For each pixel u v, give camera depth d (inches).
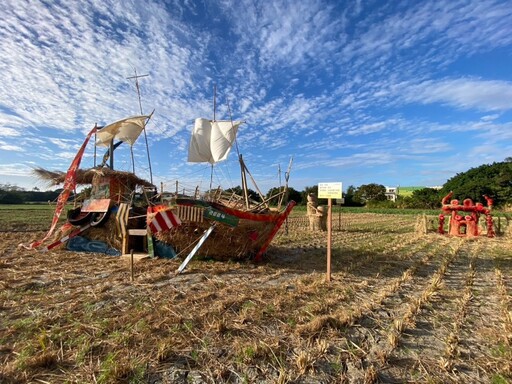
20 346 169.6
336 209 2519.7
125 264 366.9
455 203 762.2
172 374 147.9
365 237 706.8
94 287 275.0
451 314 230.1
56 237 496.4
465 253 501.4
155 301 239.5
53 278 300.8
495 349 179.0
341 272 352.8
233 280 311.4
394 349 178.2
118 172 450.6
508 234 719.1
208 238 383.2
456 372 156.3
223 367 154.4
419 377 151.8
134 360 156.3
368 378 147.9
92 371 147.1
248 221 389.7
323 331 195.6
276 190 494.3
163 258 399.5
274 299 251.1
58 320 202.4
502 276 344.8
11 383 138.2
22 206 1987.0
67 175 462.6
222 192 466.6
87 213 458.6
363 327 205.0
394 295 274.2
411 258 450.9
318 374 151.8
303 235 725.3
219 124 613.0
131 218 417.4
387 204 2815.0
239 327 197.5
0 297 241.6
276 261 422.9
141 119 492.7
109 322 197.5
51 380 141.3
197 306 232.4
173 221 360.8
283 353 167.9
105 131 490.6
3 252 446.0
